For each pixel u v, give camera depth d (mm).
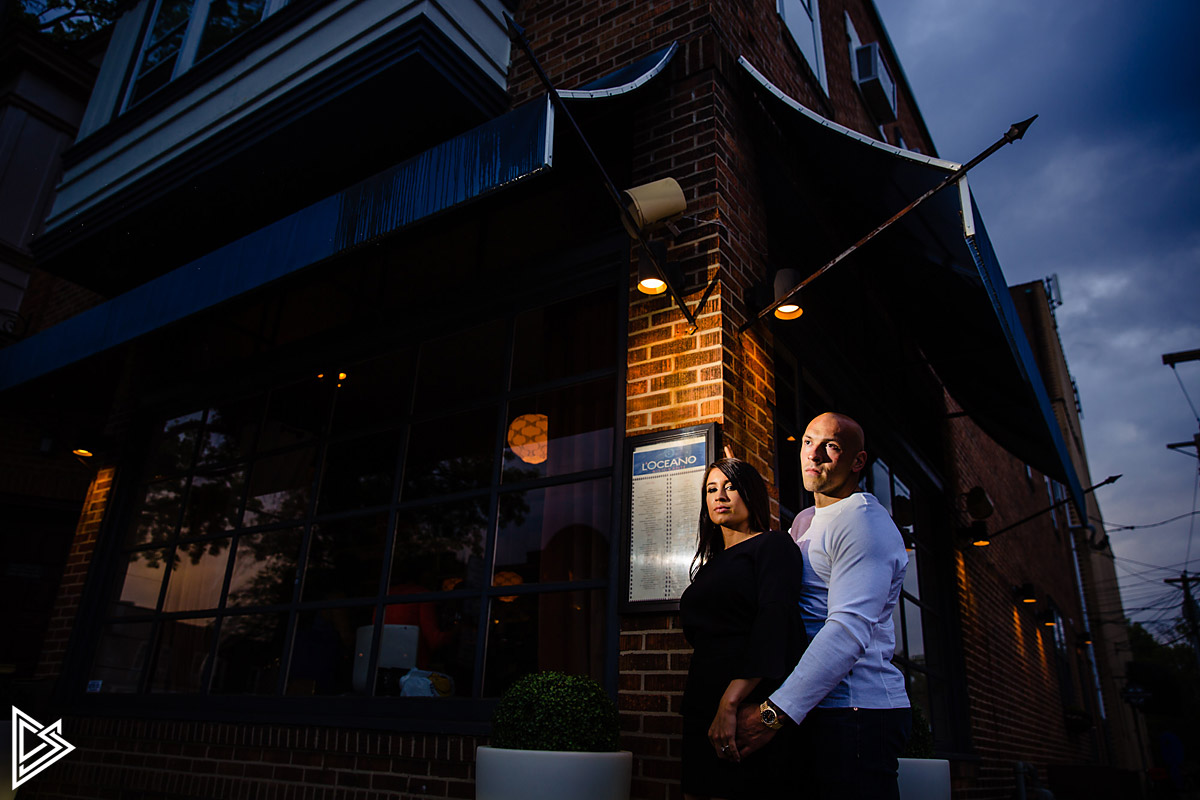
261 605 5152
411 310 5188
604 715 2926
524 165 3068
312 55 4941
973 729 6926
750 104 4723
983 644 7934
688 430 3678
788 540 2156
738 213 4309
